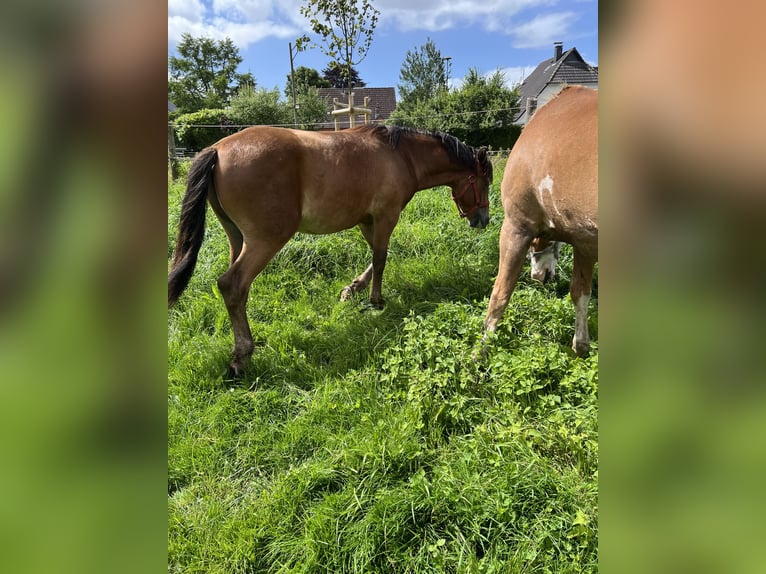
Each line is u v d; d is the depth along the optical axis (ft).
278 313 11.14
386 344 9.45
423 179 12.25
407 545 5.24
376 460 6.23
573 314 9.82
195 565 5.23
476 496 5.55
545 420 6.59
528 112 33.14
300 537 5.52
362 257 14.10
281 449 6.95
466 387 7.35
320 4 18.38
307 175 9.55
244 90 73.92
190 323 10.66
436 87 109.19
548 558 4.90
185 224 8.54
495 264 13.38
